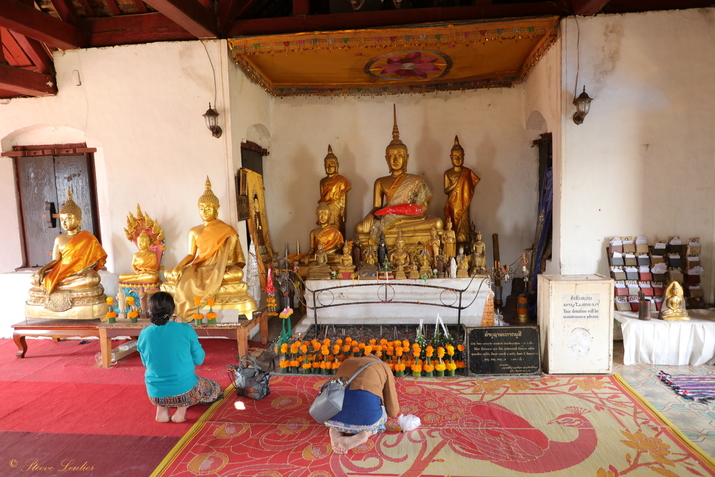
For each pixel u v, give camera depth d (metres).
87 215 6.05
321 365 4.20
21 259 6.20
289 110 7.24
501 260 7.05
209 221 5.12
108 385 4.14
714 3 4.74
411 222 6.32
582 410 3.39
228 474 2.74
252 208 6.09
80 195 6.04
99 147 5.78
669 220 4.95
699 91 4.83
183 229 5.59
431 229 6.30
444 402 3.57
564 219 5.03
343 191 6.86
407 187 6.58
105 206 5.96
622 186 4.96
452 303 5.41
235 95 5.60
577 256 5.05
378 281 5.46
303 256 6.48
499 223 7.02
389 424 3.24
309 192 7.33
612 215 4.99
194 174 5.52
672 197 4.93
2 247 6.12
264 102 6.84
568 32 4.85
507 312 6.24
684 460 2.75
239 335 4.58
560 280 4.01
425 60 5.86
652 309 4.77
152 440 3.16
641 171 4.94
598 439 3.00
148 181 5.58
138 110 5.53
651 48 4.82
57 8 5.25
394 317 5.47
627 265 4.89
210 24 5.10
